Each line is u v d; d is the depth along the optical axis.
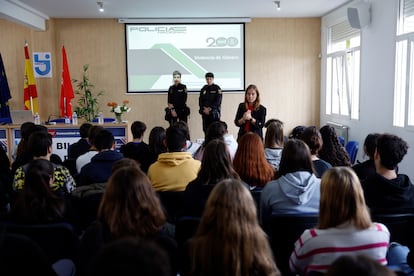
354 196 1.63
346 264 0.83
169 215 2.65
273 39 8.29
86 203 2.60
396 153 2.30
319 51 8.37
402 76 5.36
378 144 2.35
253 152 2.78
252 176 2.74
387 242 1.67
